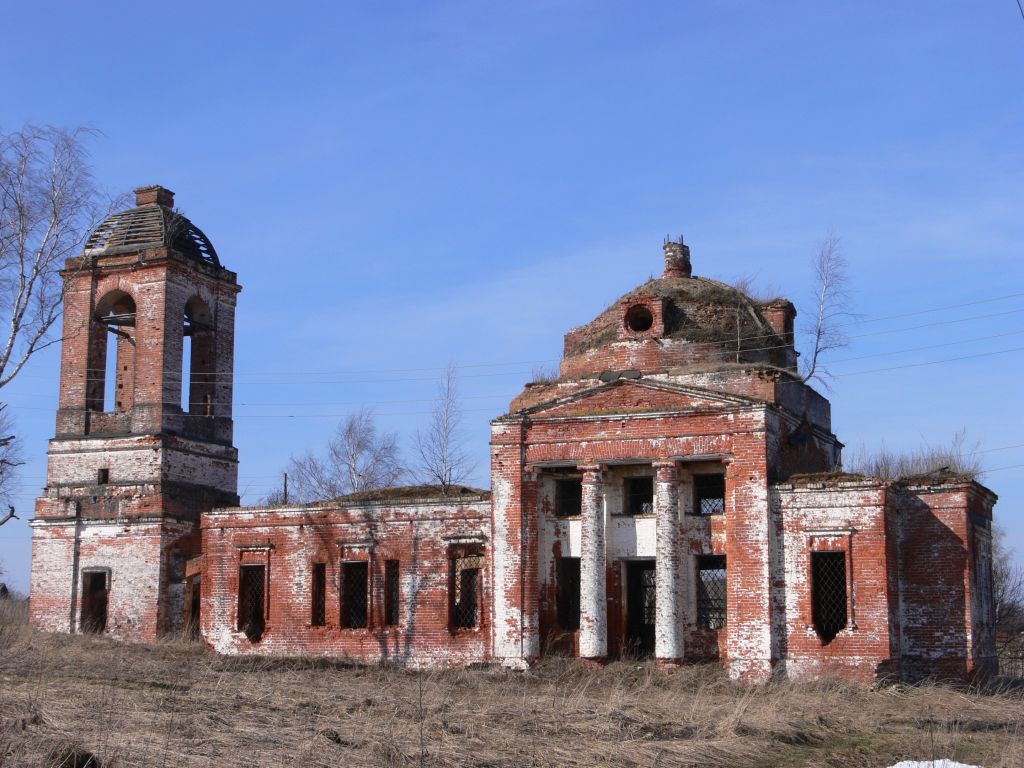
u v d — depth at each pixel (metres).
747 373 32.56
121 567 41.47
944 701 27.11
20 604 54.56
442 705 23.02
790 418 32.59
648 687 28.77
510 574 32.84
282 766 15.60
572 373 35.56
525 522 33.00
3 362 32.12
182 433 42.69
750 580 30.33
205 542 38.16
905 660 30.69
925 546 31.05
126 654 34.19
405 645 34.59
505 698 25.56
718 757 19.25
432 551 34.84
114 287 43.50
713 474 32.38
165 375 42.22
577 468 32.97
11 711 17.38
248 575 37.91
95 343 43.78
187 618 40.69
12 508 42.06
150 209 44.53
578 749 18.81
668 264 37.47
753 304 36.50
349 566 36.44
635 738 20.50
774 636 29.97
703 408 31.44
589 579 31.84
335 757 16.44
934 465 37.59
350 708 21.95
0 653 28.83
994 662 33.03
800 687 28.44
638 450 31.98
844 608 30.00
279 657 35.44
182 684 25.02
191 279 43.91
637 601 33.16
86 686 22.61
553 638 32.78
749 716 22.98
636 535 32.66
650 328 34.38
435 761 16.72
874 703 26.56
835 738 22.03
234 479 44.69
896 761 19.45
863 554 29.66
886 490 29.80
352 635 35.41
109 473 42.34
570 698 25.36
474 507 34.50
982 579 32.50
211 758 15.62
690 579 31.75
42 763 14.05
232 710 20.44
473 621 34.75
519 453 33.31
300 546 36.69
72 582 42.06
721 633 31.09
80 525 42.28
